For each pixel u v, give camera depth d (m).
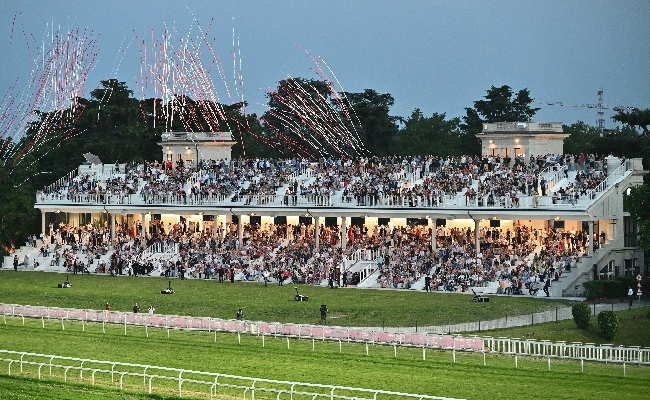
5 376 79.12
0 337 96.38
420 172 154.62
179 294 128.50
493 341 86.19
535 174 144.62
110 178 179.12
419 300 120.31
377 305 116.69
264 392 73.81
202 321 98.56
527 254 134.25
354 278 136.38
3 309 109.88
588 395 71.81
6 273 156.88
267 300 122.06
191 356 86.69
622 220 134.38
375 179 154.38
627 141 168.38
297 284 138.88
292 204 152.25
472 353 86.38
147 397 72.38
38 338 95.81
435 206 141.00
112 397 72.69
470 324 102.50
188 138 196.00
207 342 92.50
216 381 70.56
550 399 70.62
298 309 114.31
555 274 125.06
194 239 157.25
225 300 122.44
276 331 94.88
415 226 150.50
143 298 125.00
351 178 157.00
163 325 100.31
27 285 140.12
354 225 155.62
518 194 138.50
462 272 130.75
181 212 161.38
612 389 73.75
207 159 192.38
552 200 133.62
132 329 100.00
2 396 73.06
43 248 166.75
